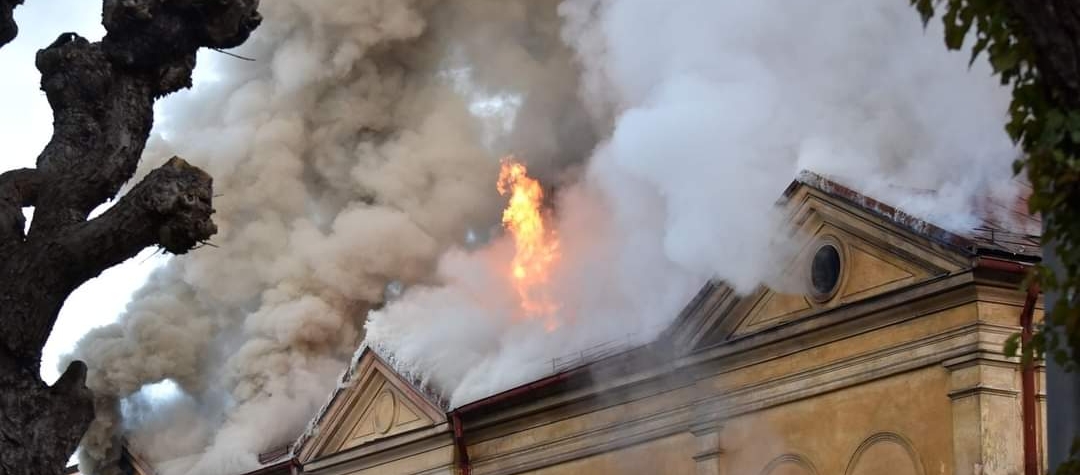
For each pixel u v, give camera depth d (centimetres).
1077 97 1021
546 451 3048
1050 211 1043
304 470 3456
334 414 3416
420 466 3250
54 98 1636
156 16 1627
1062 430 1101
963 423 2472
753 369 2752
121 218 1529
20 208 1566
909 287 2550
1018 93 1045
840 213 2631
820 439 2648
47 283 1535
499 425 3131
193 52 1672
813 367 2672
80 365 1566
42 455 1530
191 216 1528
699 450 2798
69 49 1633
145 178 1542
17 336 1530
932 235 2517
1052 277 1052
